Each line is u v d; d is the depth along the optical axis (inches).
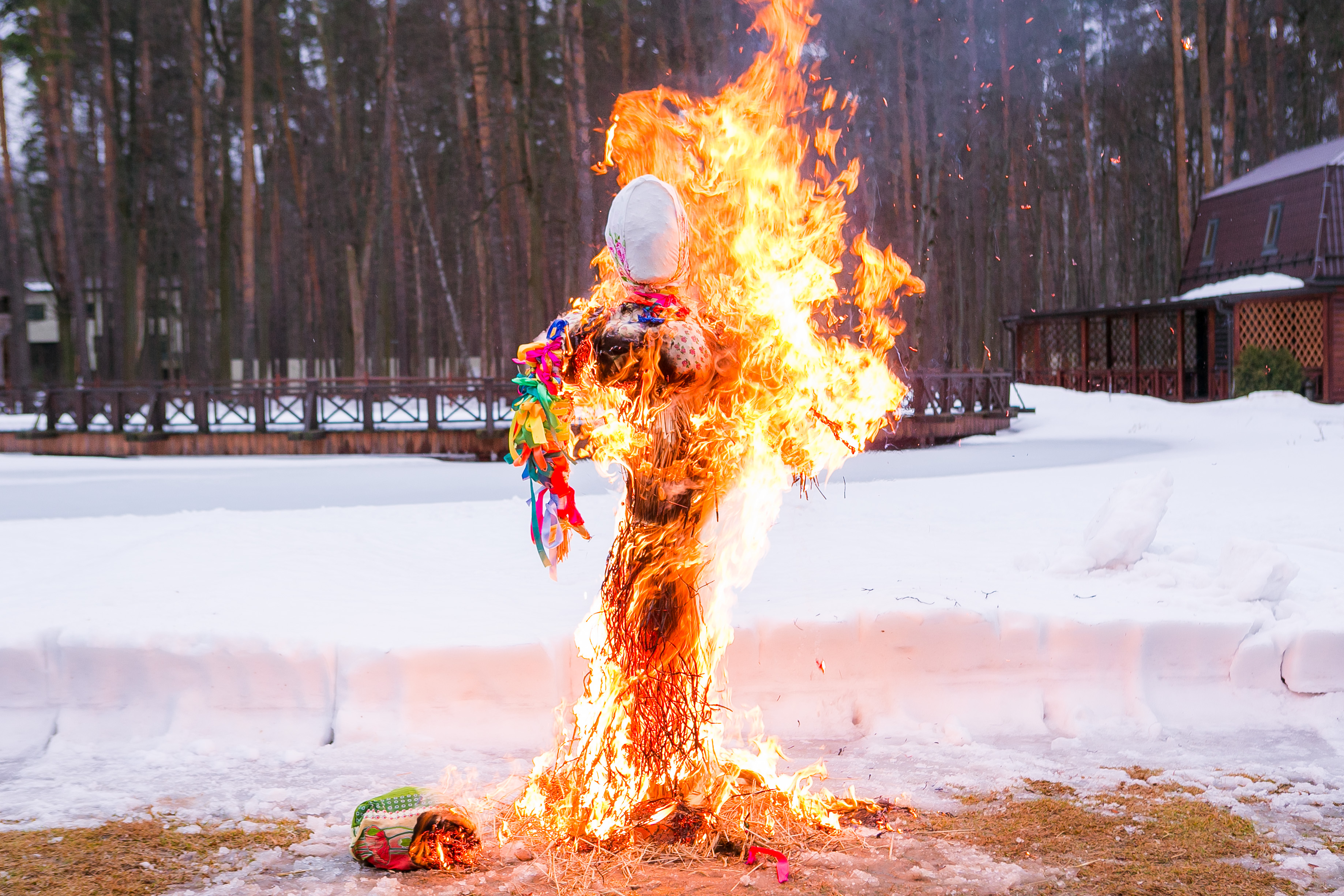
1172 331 1268.5
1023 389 1253.7
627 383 129.6
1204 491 394.0
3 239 1744.6
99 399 846.5
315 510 353.7
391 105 1462.8
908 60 1439.5
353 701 171.0
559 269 1844.2
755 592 199.9
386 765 158.6
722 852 126.1
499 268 1125.1
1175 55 1568.7
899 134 1434.5
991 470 558.6
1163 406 1026.7
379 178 1674.5
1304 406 936.9
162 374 1936.5
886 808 137.6
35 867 121.4
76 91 1542.8
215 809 141.4
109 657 172.9
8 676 171.6
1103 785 145.6
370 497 472.1
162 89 1518.2
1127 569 222.2
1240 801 138.9
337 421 875.4
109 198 1438.2
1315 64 1879.9
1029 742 167.5
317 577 231.6
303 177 1756.9
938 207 1497.3
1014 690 177.5
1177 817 133.0
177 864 123.0
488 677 171.6
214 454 815.1
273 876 119.9
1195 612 185.0
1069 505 350.6
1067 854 122.3
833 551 254.2
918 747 163.6
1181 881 114.2
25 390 1103.6
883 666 178.2
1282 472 457.4
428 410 804.6
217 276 1851.6
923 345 1302.9
